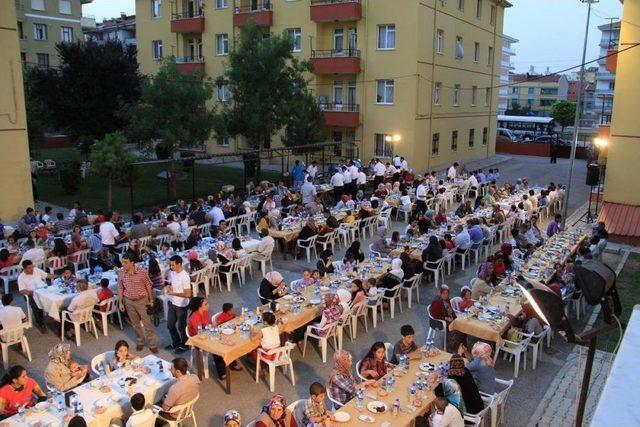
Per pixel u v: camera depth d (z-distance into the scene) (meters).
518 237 16.75
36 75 34.19
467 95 39.00
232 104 30.94
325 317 10.86
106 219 17.22
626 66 20.00
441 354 9.31
